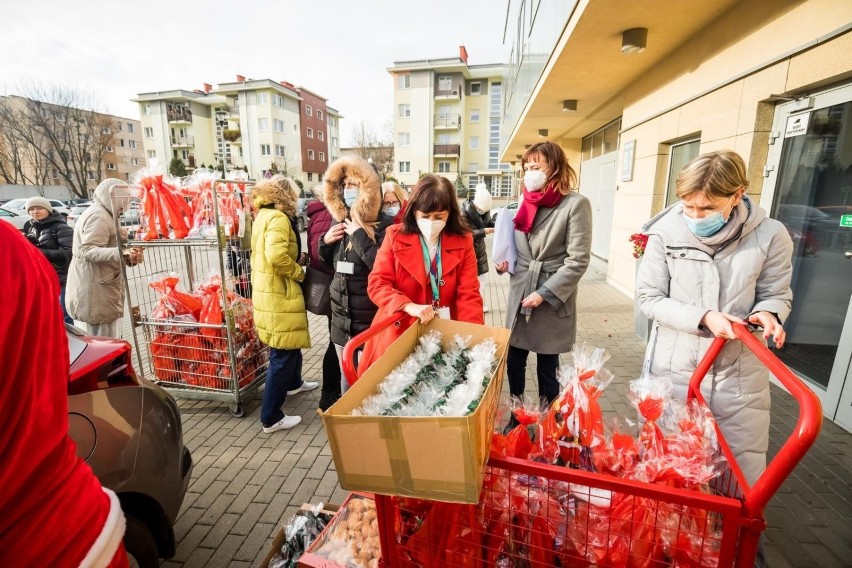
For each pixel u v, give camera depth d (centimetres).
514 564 132
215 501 262
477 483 104
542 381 300
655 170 621
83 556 80
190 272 409
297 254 335
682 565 117
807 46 337
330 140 5762
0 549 71
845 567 211
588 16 466
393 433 106
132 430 178
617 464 139
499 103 4331
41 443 75
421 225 222
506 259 290
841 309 338
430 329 189
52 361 79
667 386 164
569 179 282
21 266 74
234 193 377
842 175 336
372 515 195
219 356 358
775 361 120
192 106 4991
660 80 603
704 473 125
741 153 422
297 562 178
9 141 3538
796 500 253
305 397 396
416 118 4228
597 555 124
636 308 544
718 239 179
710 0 427
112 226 389
